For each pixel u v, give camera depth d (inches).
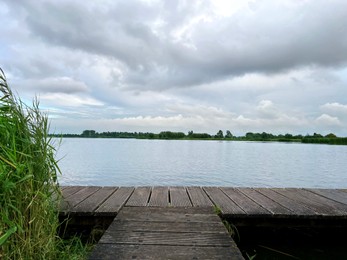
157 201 167.2
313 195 191.0
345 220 144.9
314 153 1373.0
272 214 142.7
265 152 1417.3
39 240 88.6
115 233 109.9
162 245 98.7
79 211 141.3
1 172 76.0
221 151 1470.2
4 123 86.1
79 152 1219.2
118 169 599.8
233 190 207.0
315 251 144.6
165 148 1761.8
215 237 106.8
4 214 74.4
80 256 110.8
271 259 136.3
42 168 93.3
